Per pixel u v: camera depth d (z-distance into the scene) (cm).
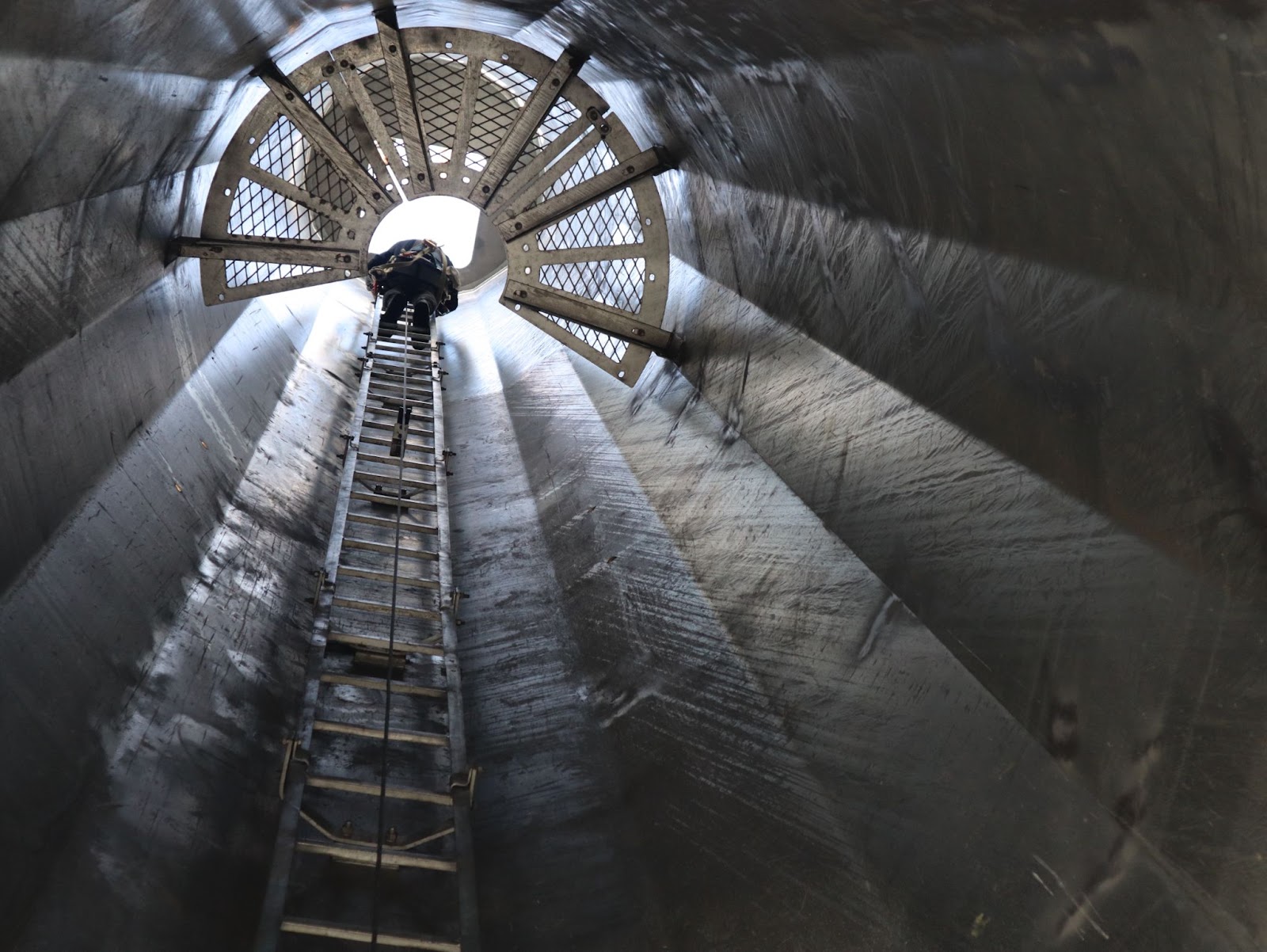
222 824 389
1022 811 330
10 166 377
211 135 666
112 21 392
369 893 400
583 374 990
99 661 401
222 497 611
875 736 402
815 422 562
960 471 422
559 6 639
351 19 697
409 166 780
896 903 339
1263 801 257
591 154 890
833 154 496
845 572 480
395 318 1204
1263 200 238
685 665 512
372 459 787
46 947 290
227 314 827
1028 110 315
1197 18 228
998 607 375
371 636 586
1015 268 377
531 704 536
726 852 396
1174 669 292
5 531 383
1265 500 264
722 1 446
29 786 328
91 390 496
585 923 388
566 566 669
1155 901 277
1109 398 326
